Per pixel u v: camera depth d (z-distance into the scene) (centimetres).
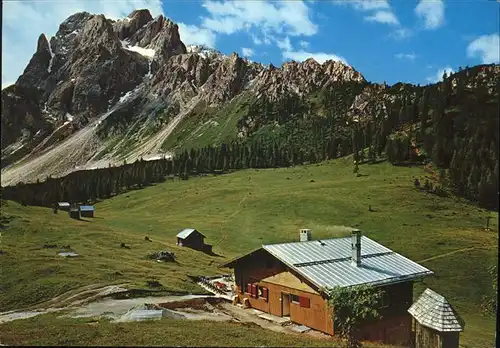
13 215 11062
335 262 4097
